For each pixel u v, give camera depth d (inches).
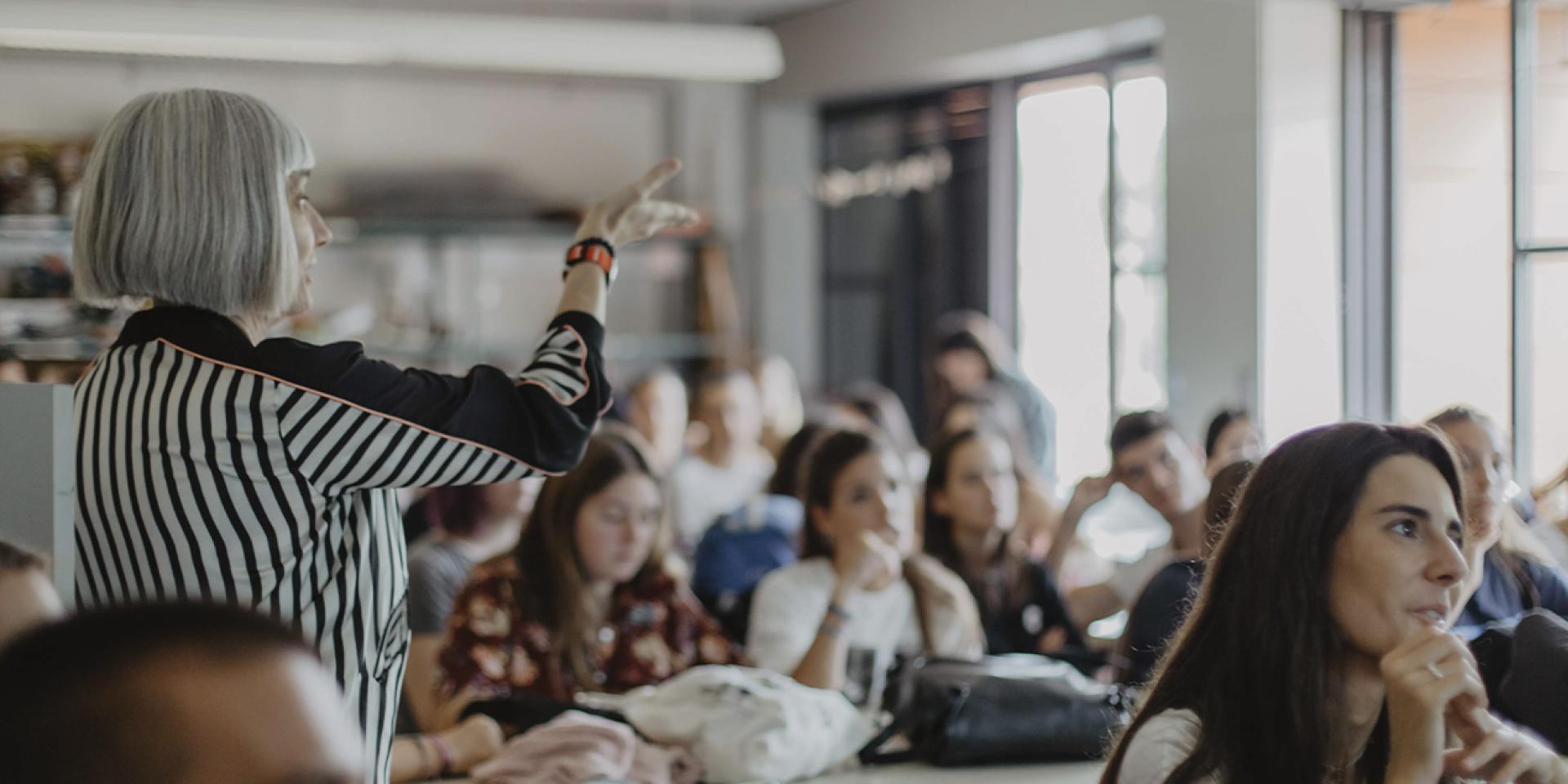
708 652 116.0
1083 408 246.1
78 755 18.8
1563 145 104.2
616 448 110.7
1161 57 169.3
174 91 58.6
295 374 56.7
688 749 95.7
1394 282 122.6
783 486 163.6
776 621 116.9
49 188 218.2
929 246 292.2
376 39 188.7
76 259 58.8
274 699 19.7
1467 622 90.4
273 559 57.1
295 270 60.3
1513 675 83.7
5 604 41.0
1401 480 61.6
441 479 59.1
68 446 58.9
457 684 104.4
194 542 56.4
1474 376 111.7
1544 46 105.7
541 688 106.1
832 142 316.5
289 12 184.7
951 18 257.0
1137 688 94.0
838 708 98.6
